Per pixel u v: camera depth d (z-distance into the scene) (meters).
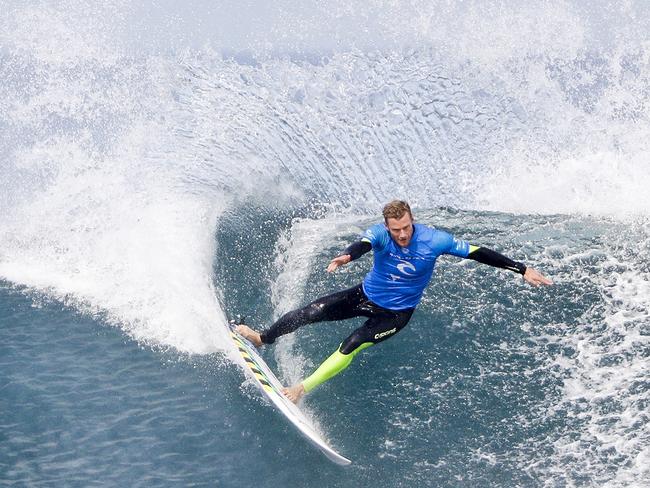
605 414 24.58
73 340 29.67
